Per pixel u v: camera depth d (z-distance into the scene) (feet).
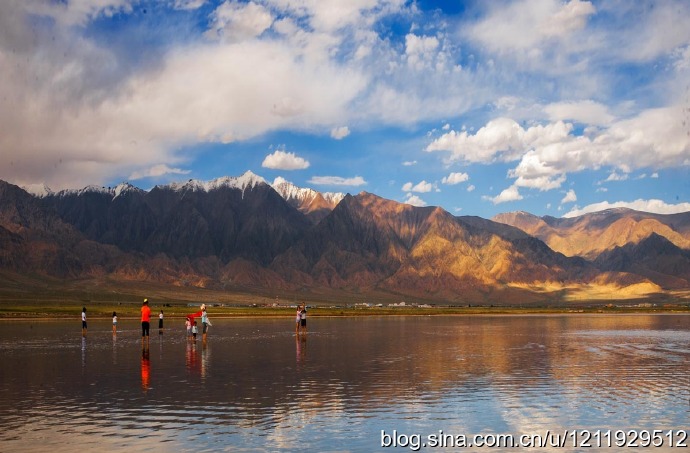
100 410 68.95
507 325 284.41
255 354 128.67
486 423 63.98
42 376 94.07
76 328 233.76
